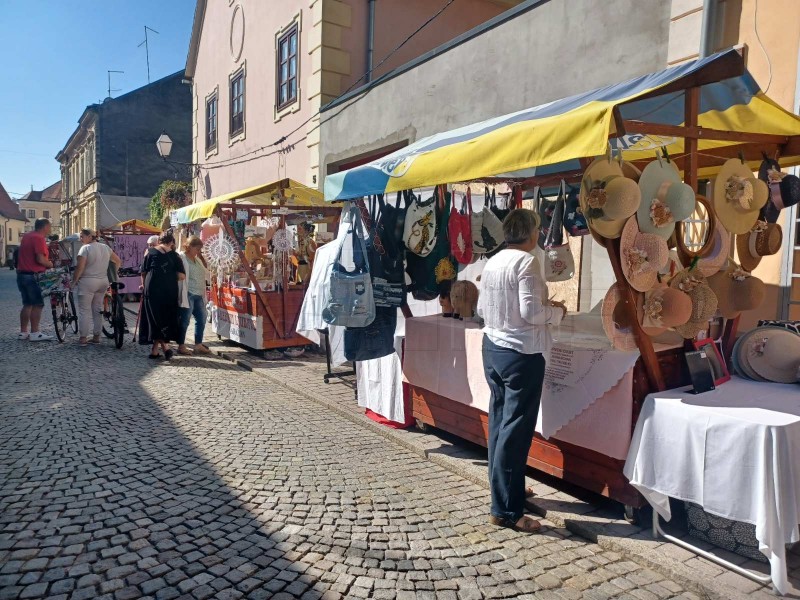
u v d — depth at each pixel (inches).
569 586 102.3
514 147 113.0
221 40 606.9
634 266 111.8
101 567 104.8
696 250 135.0
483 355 125.0
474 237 197.6
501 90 270.1
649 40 206.5
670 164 120.7
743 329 169.2
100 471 148.5
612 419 119.2
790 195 142.0
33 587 98.1
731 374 136.7
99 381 246.7
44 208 2704.2
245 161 557.6
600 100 134.5
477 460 157.9
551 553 113.7
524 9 254.8
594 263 186.9
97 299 342.3
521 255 117.6
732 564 104.2
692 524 115.2
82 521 121.6
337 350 238.4
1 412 197.6
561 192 176.2
